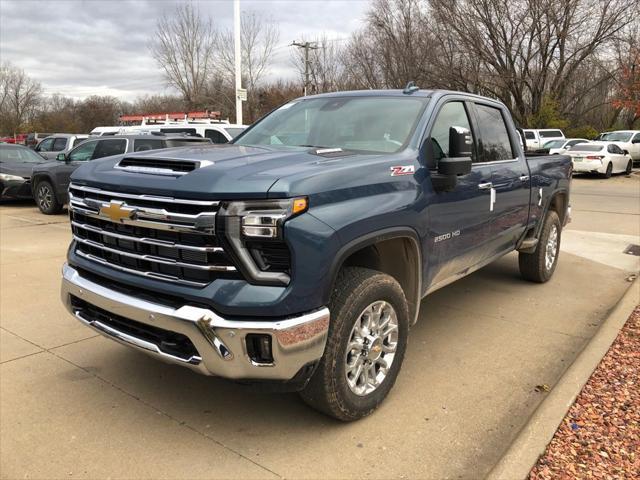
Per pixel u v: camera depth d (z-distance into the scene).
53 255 7.63
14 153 14.37
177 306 2.79
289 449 3.00
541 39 32.84
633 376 3.75
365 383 3.27
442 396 3.62
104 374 3.86
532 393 3.68
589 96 40.19
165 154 3.33
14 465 2.83
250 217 2.61
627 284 6.41
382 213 3.11
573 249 8.39
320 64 41.00
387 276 3.27
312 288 2.72
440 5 32.28
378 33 36.00
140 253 2.98
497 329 4.88
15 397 3.52
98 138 11.65
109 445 3.02
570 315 5.28
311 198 2.73
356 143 3.88
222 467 2.84
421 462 2.90
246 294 2.65
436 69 34.06
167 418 3.30
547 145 26.39
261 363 2.69
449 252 3.98
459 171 3.59
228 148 3.72
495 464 2.84
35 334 4.59
